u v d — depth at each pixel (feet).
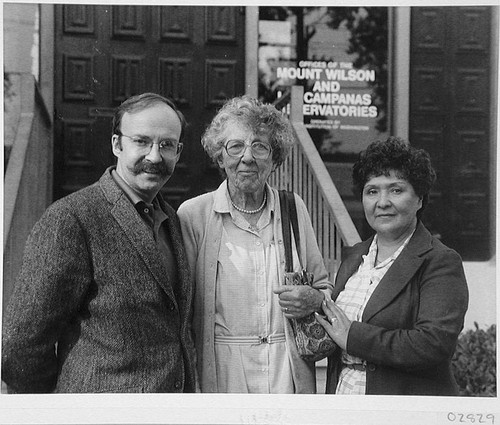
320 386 12.37
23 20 13.48
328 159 14.19
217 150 9.51
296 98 13.87
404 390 9.36
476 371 12.62
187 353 9.03
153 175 8.83
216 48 14.34
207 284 9.49
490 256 14.01
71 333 8.67
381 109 14.29
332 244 13.07
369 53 14.35
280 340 9.62
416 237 9.38
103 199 8.66
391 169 9.27
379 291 9.20
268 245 9.66
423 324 8.98
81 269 8.34
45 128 13.56
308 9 14.40
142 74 13.99
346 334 9.14
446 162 14.33
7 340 8.29
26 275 8.25
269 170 9.49
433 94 14.33
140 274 8.54
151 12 14.01
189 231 9.66
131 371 8.55
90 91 13.79
